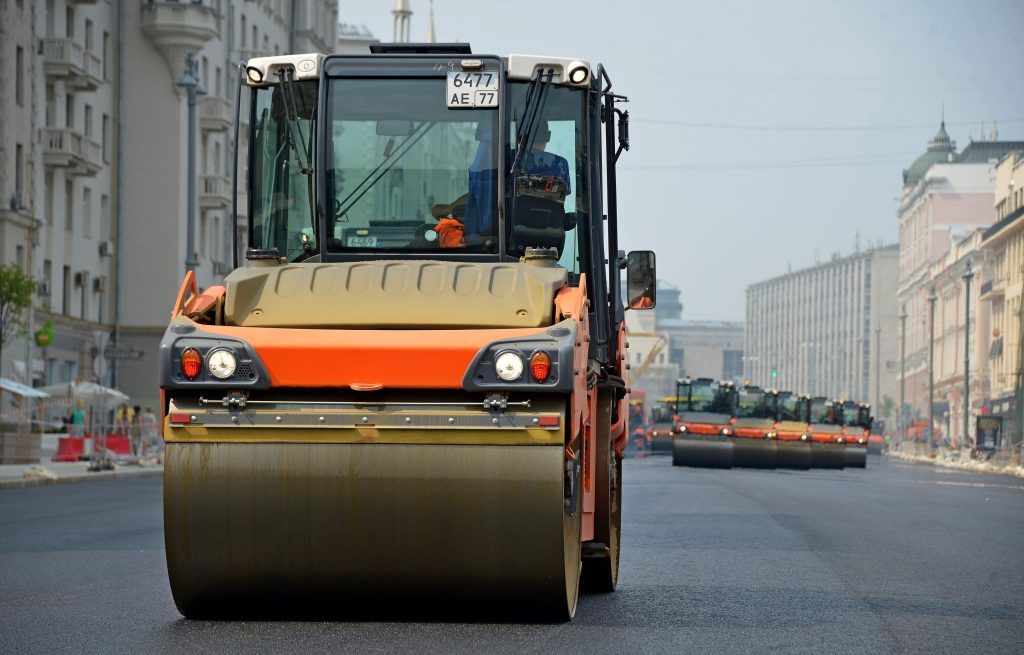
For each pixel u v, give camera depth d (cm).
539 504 2478
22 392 13125
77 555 4366
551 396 2508
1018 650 2619
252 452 2520
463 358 2489
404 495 2491
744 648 2558
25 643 2508
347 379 2495
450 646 2436
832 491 9988
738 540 5103
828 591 3503
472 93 3012
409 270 2667
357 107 3020
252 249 2878
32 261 16225
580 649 2456
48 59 16962
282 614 2681
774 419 17800
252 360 2508
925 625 2920
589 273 3061
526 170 3031
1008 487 12812
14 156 15862
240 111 3078
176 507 2533
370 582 2555
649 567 4069
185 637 2533
